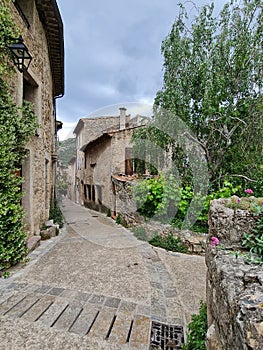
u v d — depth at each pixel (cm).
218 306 147
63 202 1194
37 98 634
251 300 108
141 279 390
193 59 608
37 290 339
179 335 255
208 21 596
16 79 475
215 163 637
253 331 90
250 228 185
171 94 621
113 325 262
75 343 231
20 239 427
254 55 571
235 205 202
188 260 495
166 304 316
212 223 202
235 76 583
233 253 174
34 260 466
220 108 573
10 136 390
